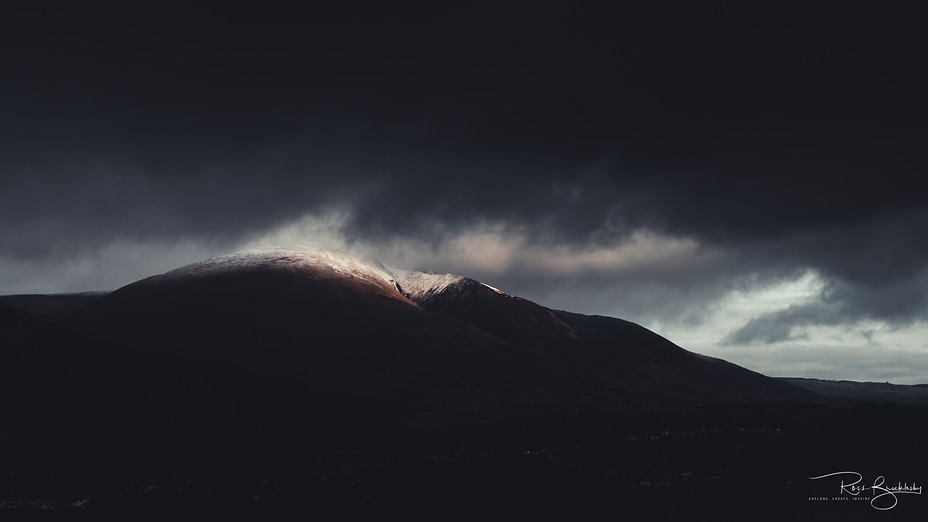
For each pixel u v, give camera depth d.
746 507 167.62
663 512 167.62
